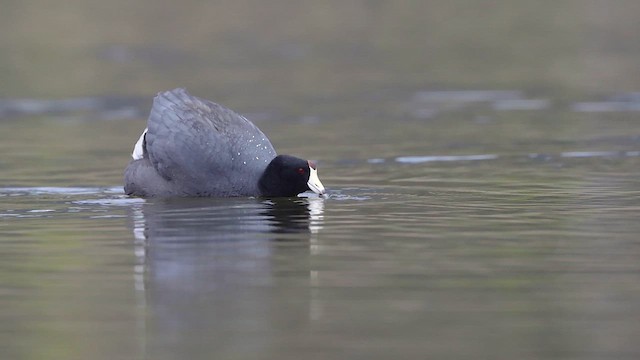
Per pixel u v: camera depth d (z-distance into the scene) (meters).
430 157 20.98
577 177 18.50
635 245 13.34
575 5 45.53
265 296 11.26
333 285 11.66
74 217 15.53
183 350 9.62
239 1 44.56
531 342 9.72
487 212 15.57
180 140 16.78
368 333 10.01
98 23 41.34
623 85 31.39
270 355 9.44
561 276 11.93
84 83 32.72
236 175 16.75
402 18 43.84
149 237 14.12
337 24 42.75
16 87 32.12
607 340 9.73
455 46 39.34
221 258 12.94
